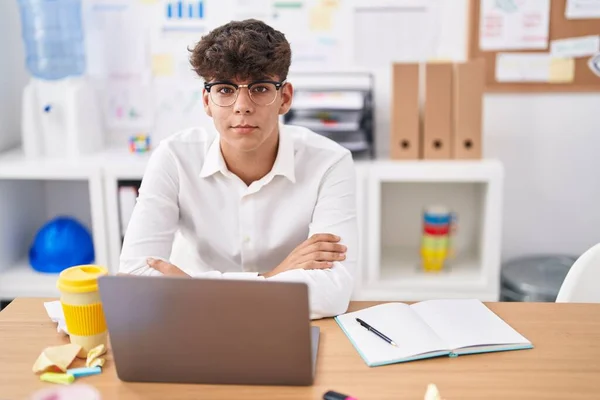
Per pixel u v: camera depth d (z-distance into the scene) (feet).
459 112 8.46
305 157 5.77
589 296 5.22
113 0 9.21
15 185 9.28
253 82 4.88
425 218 8.82
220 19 9.20
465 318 4.61
